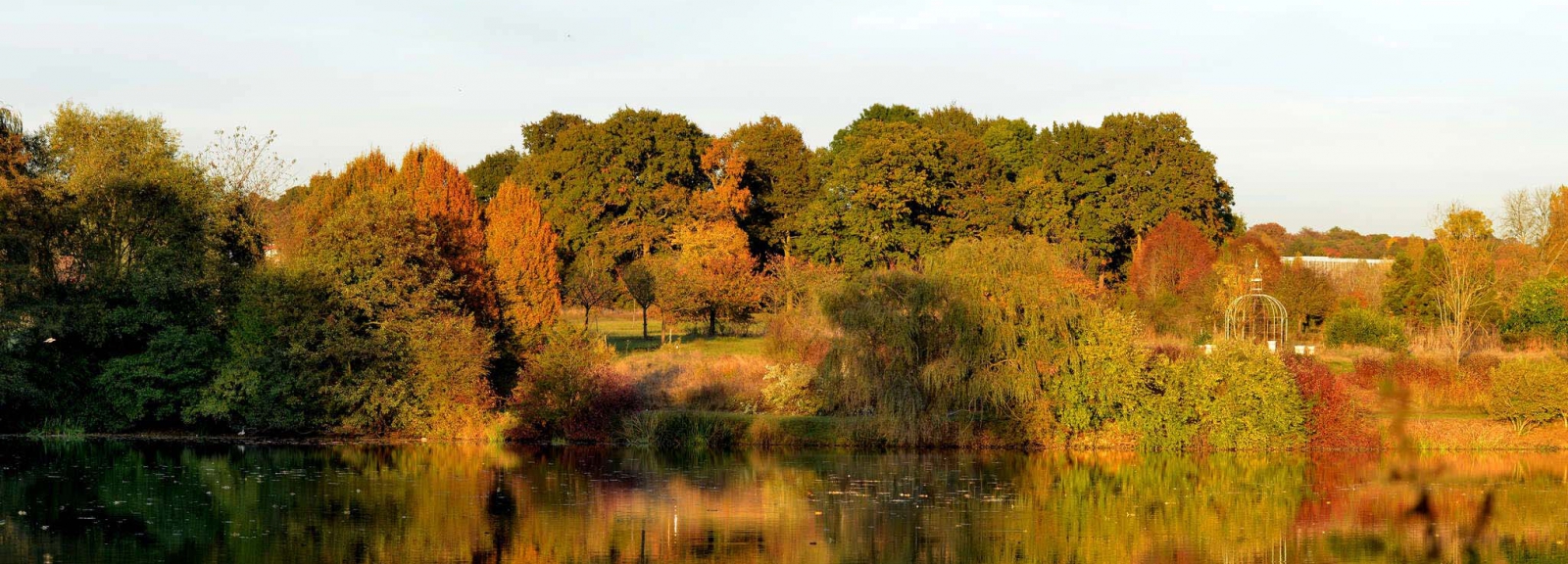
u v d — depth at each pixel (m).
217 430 42.50
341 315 40.84
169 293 41.34
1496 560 23.11
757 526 25.62
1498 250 73.56
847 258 78.62
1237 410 39.19
